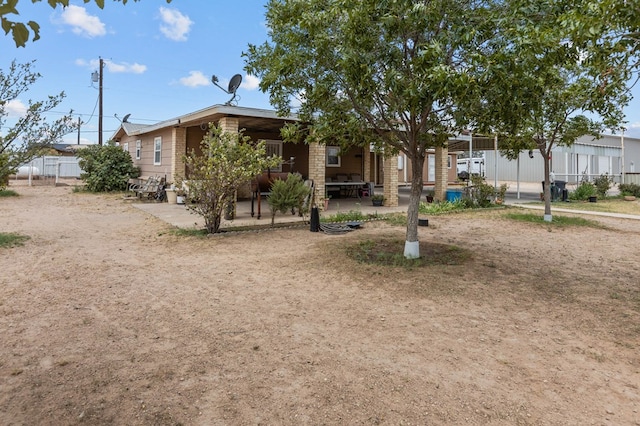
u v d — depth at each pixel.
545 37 3.68
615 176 23.64
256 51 5.57
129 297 4.12
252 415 2.16
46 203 12.70
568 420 2.14
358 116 5.78
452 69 3.93
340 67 4.77
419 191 5.83
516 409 2.24
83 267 5.27
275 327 3.39
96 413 2.15
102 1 2.01
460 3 4.36
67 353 2.86
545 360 2.84
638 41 3.37
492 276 4.99
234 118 10.24
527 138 8.91
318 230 8.15
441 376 2.60
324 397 2.34
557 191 16.00
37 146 6.88
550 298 4.20
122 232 7.98
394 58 4.55
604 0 2.99
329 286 4.57
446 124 5.99
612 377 2.61
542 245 7.11
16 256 5.79
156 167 15.94
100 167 16.89
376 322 3.52
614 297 4.22
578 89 7.18
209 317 3.60
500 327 3.43
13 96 6.53
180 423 2.08
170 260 5.79
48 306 3.81
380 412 2.19
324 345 3.05
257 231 8.05
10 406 2.20
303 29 4.74
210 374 2.60
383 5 4.15
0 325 3.34
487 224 9.53
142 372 2.61
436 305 3.96
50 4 1.95
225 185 7.66
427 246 6.79
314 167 11.37
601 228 9.23
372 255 6.05
